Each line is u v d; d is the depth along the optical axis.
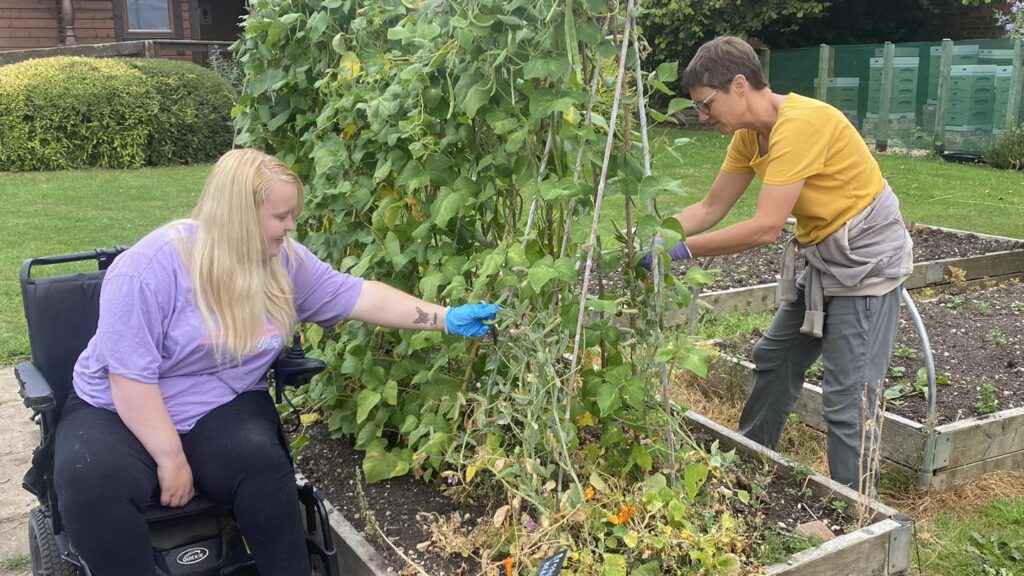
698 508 2.78
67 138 12.68
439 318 2.77
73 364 2.72
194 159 13.70
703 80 3.15
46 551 2.64
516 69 2.54
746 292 6.04
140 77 13.03
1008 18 12.18
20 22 16.59
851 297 3.22
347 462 3.48
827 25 17.86
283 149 4.12
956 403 4.29
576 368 2.67
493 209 3.00
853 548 2.73
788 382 3.72
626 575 2.49
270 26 3.72
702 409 4.60
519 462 2.58
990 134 13.59
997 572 3.17
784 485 3.23
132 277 2.42
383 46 3.51
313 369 2.82
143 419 2.38
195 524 2.56
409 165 2.96
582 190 2.56
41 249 7.79
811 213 3.17
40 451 2.51
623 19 2.45
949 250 7.49
